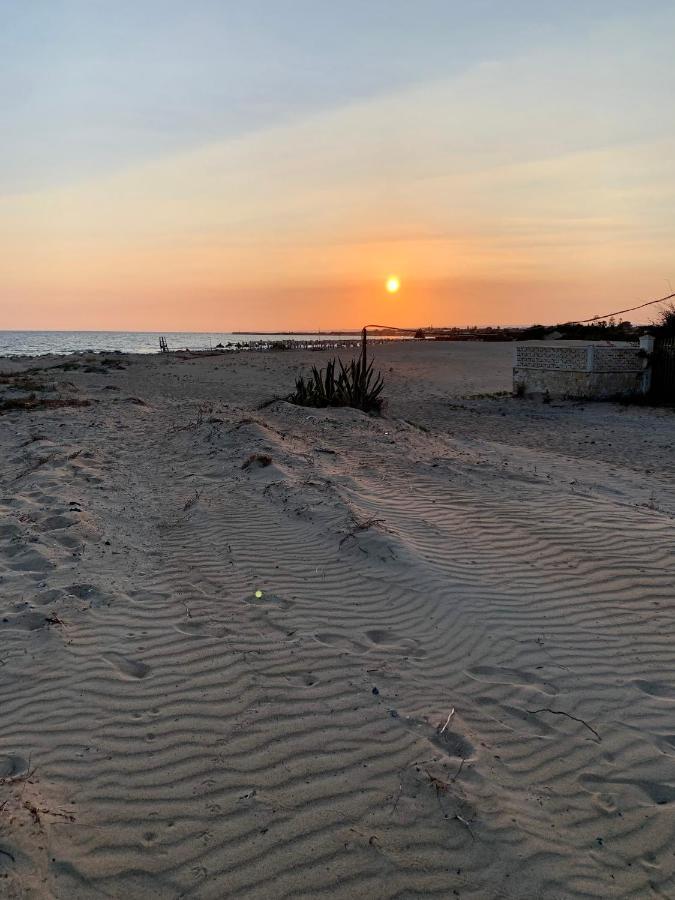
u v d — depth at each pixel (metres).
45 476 8.58
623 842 2.93
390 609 5.17
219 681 4.14
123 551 6.31
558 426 16.39
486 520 7.16
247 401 19.73
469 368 33.66
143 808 3.08
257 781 3.27
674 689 4.09
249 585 5.58
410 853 2.86
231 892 2.65
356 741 3.58
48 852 2.79
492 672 4.31
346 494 7.76
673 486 9.51
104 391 21.56
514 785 3.27
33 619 4.87
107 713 3.81
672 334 20.27
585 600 5.28
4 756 3.43
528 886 2.71
